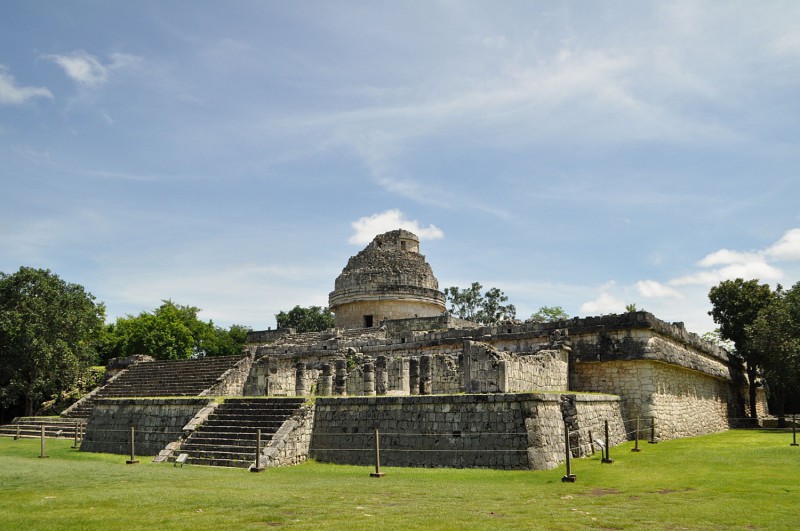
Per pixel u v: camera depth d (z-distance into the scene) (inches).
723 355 1611.7
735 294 1776.6
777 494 556.7
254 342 1861.5
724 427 1504.7
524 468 738.8
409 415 824.9
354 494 558.6
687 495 557.9
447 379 1056.2
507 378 942.4
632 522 439.8
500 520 442.0
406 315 1779.0
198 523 429.4
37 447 1114.1
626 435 1086.4
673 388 1210.6
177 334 2417.6
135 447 1016.9
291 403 919.7
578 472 713.6
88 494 549.3
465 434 783.7
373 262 1825.8
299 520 440.5
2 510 474.0
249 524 426.3
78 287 1738.4
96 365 2327.8
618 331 1148.5
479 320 3006.9
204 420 945.5
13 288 1628.9
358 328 1736.0
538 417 768.3
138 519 442.0
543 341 1219.9
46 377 1648.6
